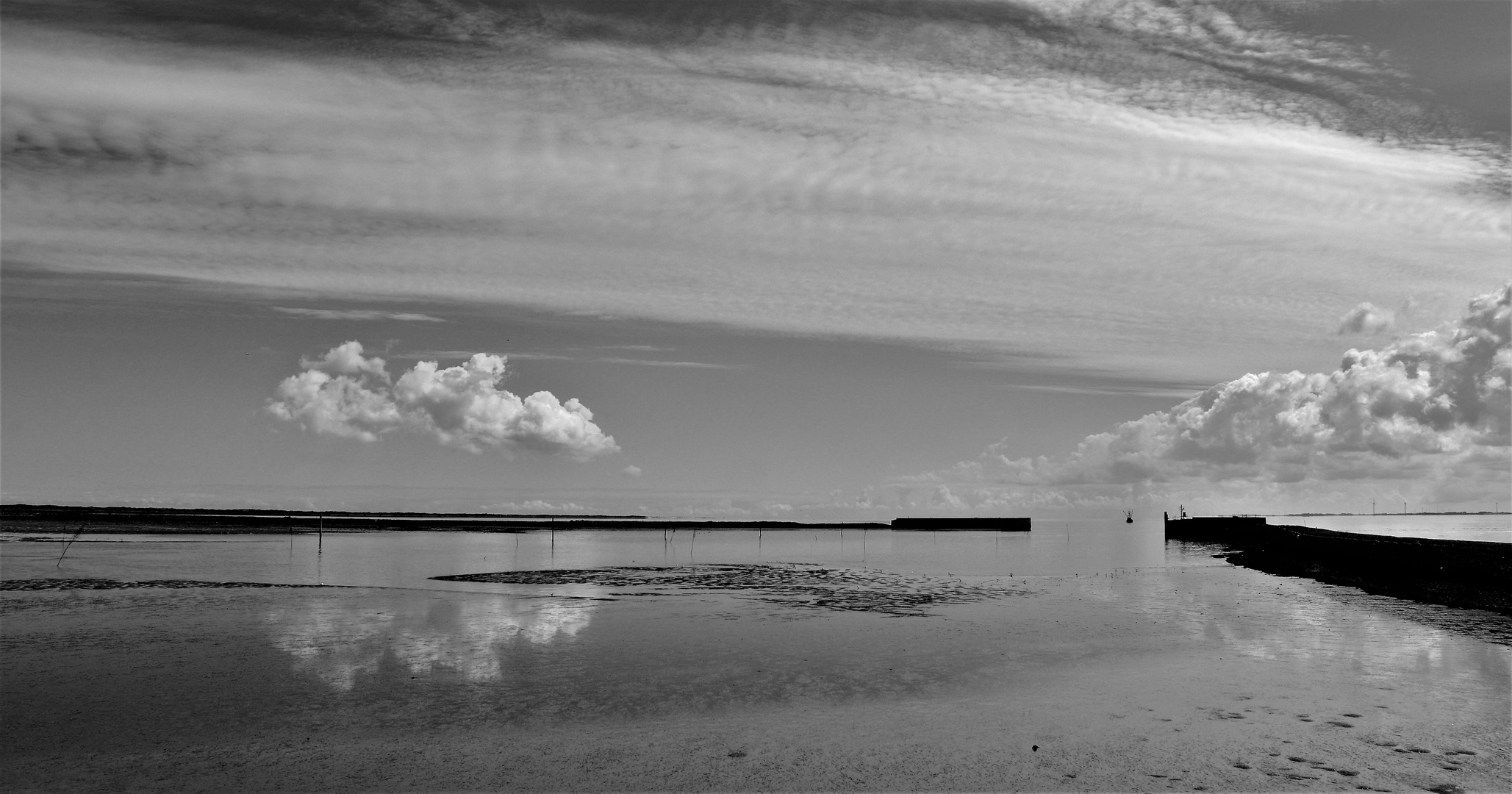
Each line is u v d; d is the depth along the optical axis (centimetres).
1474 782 1397
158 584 4166
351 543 9375
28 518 12369
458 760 1535
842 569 5584
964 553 8169
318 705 1877
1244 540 9931
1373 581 4338
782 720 1770
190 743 1623
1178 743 1600
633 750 1587
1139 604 3584
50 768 1498
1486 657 2361
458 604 3494
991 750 1575
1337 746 1574
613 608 3384
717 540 11500
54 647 2492
